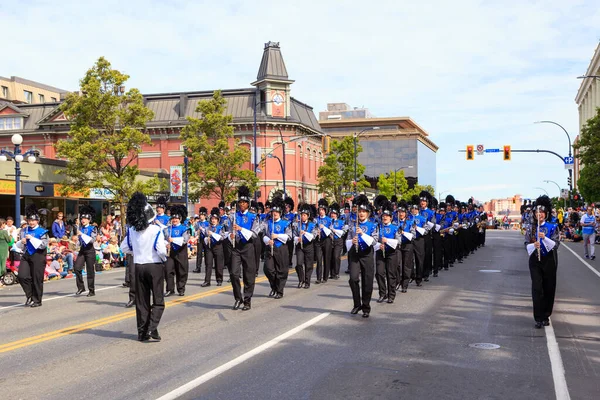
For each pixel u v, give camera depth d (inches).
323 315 410.0
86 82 1203.9
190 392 233.9
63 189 1214.3
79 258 540.7
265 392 234.1
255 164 1514.5
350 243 405.4
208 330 358.9
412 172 4301.2
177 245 520.7
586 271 717.9
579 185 1643.7
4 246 623.5
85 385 245.8
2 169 1100.5
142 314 330.3
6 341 337.1
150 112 1249.4
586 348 311.0
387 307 445.7
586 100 3277.6
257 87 2095.2
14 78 3255.4
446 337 337.1
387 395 231.3
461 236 858.1
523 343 322.3
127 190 1241.4
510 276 666.2
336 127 4505.4
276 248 498.0
